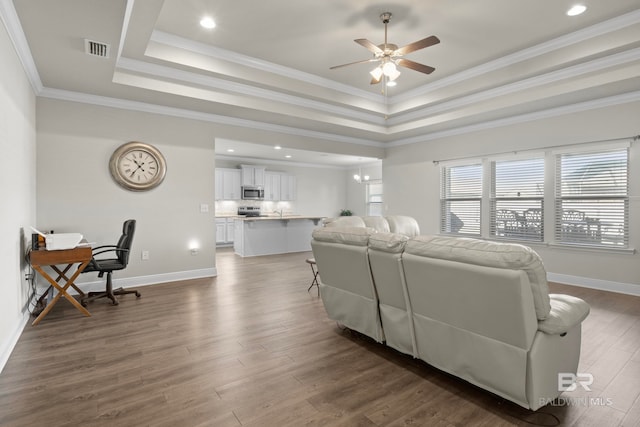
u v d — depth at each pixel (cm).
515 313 160
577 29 346
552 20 329
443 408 183
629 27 322
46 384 207
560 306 178
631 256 409
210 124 500
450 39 367
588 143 433
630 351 252
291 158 984
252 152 869
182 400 190
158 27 346
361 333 281
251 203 1002
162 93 405
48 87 385
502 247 166
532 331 163
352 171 1159
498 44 379
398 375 219
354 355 248
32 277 349
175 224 475
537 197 489
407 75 471
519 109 468
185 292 420
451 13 317
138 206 448
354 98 530
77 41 282
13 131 274
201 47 383
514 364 168
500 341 174
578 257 452
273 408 183
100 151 421
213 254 510
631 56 342
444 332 201
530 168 496
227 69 407
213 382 210
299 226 805
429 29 346
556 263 471
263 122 541
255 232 731
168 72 391
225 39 371
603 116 422
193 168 487
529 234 499
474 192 566
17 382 209
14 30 255
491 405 186
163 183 465
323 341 273
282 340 275
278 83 448
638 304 367
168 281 473
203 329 298
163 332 291
